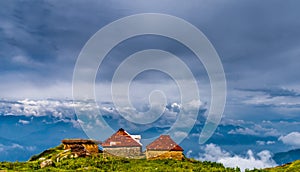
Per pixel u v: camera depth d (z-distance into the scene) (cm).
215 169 7631
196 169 7475
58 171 6694
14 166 7412
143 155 9006
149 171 6881
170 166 7675
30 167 7356
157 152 8794
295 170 7938
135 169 7131
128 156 8912
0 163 7619
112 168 7219
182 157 8806
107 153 8869
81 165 7275
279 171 8156
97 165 7369
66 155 8288
